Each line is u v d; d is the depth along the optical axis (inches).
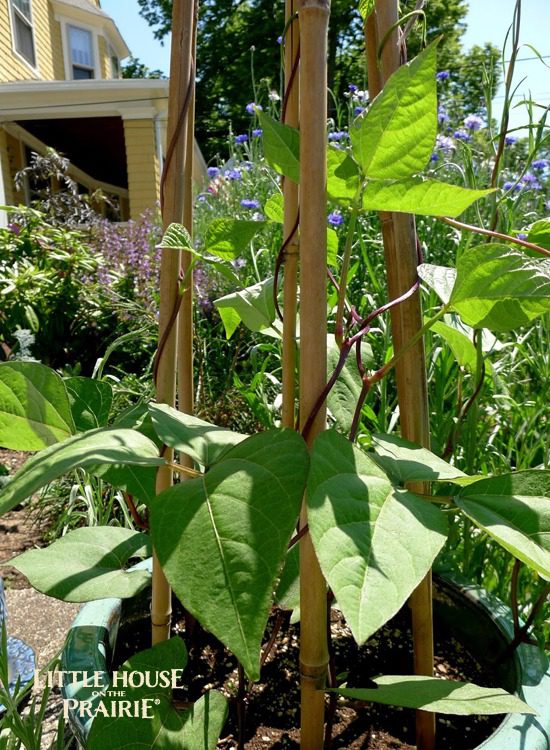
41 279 154.6
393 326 31.4
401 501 17.6
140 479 29.7
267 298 37.4
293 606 30.2
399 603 14.3
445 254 85.9
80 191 518.0
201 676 37.0
